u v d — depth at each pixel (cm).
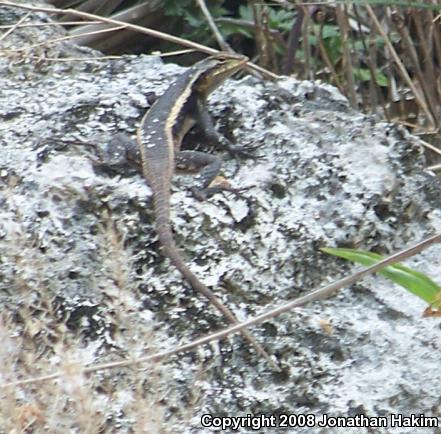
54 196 930
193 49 1252
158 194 921
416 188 1009
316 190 983
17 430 755
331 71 1349
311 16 1411
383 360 903
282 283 927
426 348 913
